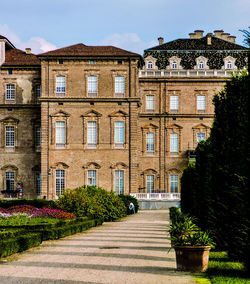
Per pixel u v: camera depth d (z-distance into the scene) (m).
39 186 70.88
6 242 21.27
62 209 40.72
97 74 65.88
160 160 77.50
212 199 22.27
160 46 83.06
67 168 65.00
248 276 16.08
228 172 20.22
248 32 17.19
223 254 21.17
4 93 72.00
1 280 15.93
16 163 71.19
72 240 28.19
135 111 65.31
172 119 78.19
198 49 81.56
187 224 19.14
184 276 16.52
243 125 18.27
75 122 65.50
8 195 69.94
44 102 65.56
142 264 19.11
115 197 47.31
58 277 16.41
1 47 72.12
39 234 25.83
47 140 65.31
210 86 78.19
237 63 79.94
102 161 65.12
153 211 62.88
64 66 65.81
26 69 71.94
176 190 77.38
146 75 78.56
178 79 78.12
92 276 16.58
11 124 71.56
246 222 16.69
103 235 31.23
